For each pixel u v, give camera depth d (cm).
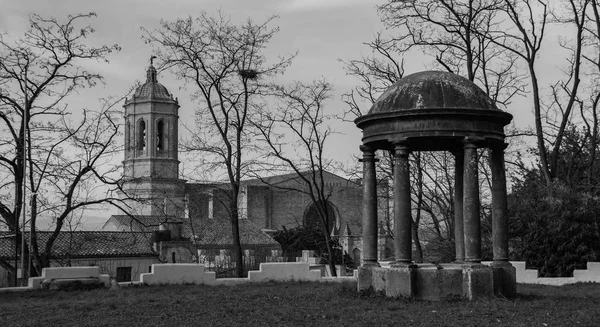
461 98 1978
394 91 2045
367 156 2164
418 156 4419
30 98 3912
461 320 1653
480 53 4091
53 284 2664
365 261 2152
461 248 2267
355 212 10025
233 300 2111
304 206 9856
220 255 6388
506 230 2097
